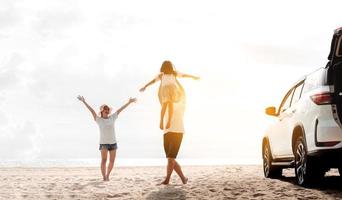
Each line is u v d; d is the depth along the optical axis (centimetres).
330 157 712
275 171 1032
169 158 891
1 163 4112
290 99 937
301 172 791
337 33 726
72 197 792
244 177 1084
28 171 1739
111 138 1129
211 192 777
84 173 1573
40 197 798
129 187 907
